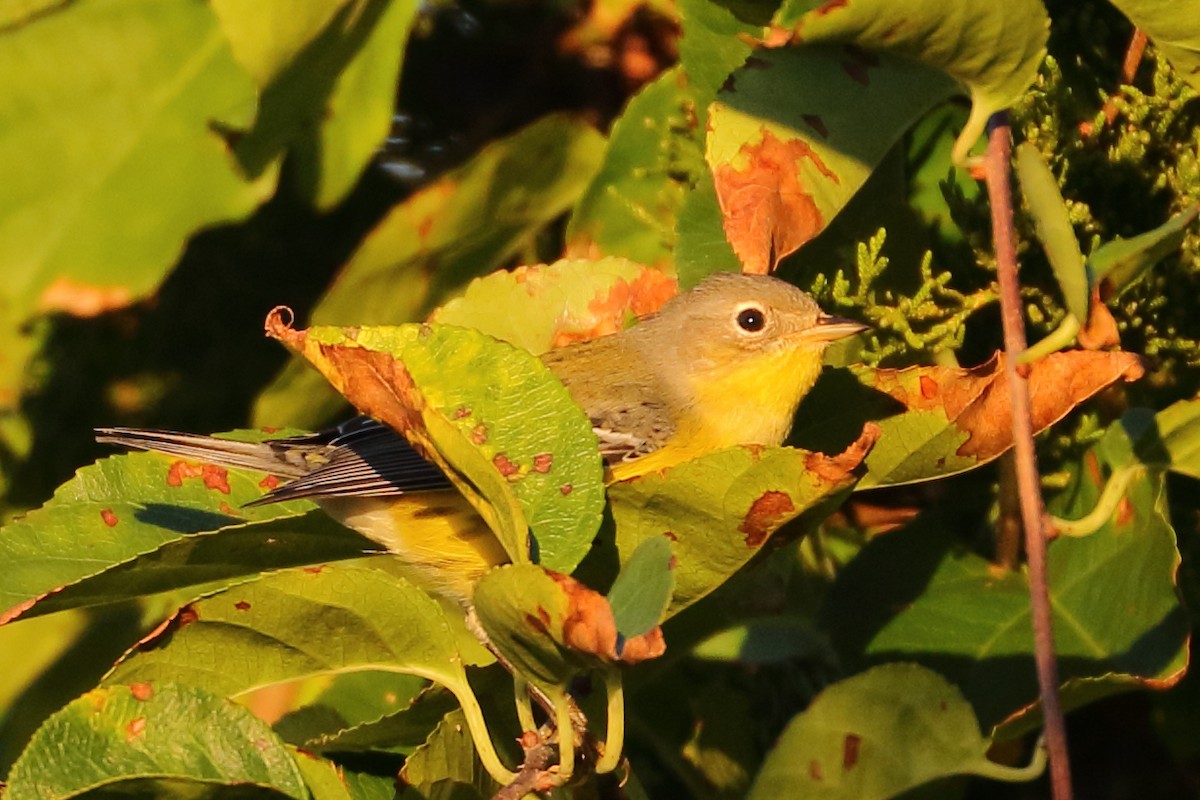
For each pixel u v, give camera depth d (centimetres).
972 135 762
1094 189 998
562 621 643
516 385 773
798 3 927
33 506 1297
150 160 1095
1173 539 846
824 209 821
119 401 1295
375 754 888
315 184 1156
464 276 1180
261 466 1046
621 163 1121
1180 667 828
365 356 709
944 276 962
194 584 945
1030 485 689
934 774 714
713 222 965
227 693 801
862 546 1023
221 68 1103
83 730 716
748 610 994
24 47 1090
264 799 759
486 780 802
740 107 817
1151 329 963
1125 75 986
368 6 1059
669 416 1145
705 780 1043
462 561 1088
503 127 1337
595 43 1310
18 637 1246
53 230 1080
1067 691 813
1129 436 836
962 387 809
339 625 775
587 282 1036
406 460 1053
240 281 1293
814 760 722
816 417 935
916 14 744
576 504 753
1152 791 1211
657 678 1003
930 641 941
